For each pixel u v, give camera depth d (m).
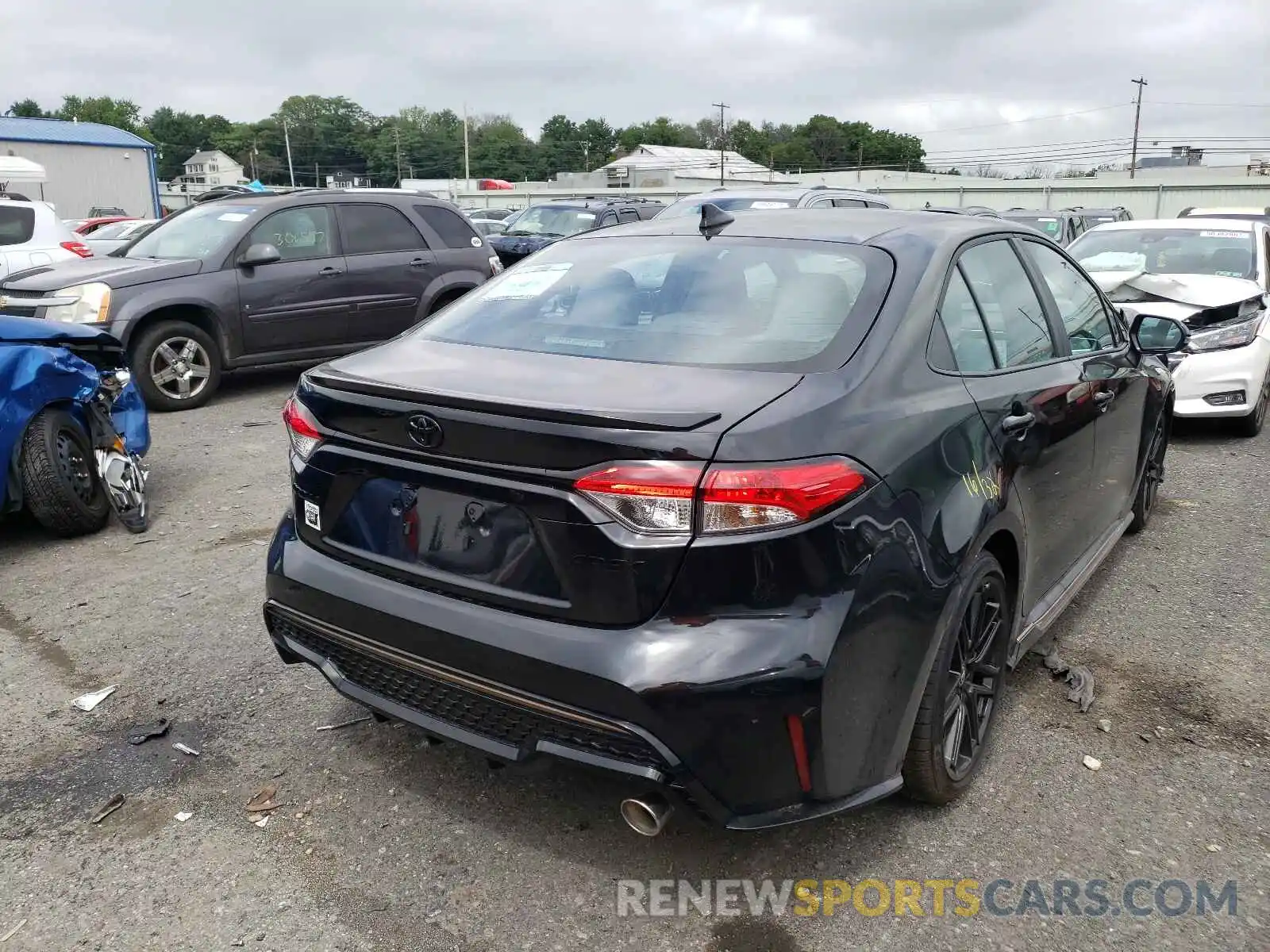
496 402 2.34
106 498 5.60
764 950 2.45
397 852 2.81
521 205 55.19
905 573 2.47
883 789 2.54
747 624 2.26
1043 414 3.31
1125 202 41.66
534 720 2.42
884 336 2.72
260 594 4.63
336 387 2.71
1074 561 4.05
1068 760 3.26
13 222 11.20
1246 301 7.70
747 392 2.44
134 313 8.20
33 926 2.53
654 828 2.41
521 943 2.47
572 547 2.31
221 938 2.49
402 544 2.64
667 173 83.94
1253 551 5.22
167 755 3.30
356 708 3.60
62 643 4.12
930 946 2.46
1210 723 3.50
